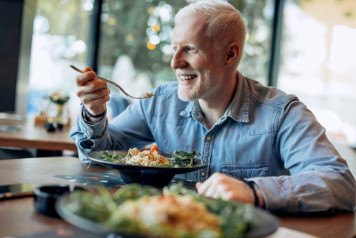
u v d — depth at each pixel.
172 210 0.77
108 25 4.85
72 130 1.82
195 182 1.64
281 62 5.62
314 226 1.17
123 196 0.94
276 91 1.85
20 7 4.28
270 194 1.24
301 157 1.57
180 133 1.87
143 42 4.96
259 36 5.54
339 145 2.89
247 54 5.50
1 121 3.29
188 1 4.96
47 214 1.03
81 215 0.81
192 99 1.73
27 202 1.14
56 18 4.65
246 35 1.81
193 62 1.68
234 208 0.92
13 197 1.17
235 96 1.77
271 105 1.76
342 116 5.39
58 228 0.95
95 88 1.61
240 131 1.76
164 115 1.92
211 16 1.67
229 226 0.82
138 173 1.40
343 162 1.49
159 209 0.77
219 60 1.70
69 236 0.91
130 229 0.74
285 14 5.57
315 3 5.49
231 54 1.73
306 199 1.27
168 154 1.82
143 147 2.04
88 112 1.69
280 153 1.72
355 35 5.38
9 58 4.30
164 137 1.91
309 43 5.52
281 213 1.27
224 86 1.75
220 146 1.77
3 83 4.31
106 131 1.76
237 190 1.20
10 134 2.60
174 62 1.70
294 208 1.25
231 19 1.71
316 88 5.51
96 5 4.74
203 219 0.80
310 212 1.29
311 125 1.65
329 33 5.45
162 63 5.02
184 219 0.77
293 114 1.71
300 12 5.54
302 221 1.21
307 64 5.54
